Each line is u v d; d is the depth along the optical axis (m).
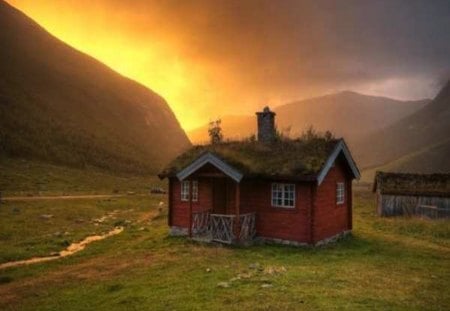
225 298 13.98
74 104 164.25
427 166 152.88
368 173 162.62
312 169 23.72
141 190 88.75
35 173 87.56
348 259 20.84
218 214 26.75
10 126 116.44
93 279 18.33
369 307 12.99
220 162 24.23
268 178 24.61
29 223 36.09
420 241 27.06
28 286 17.77
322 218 25.23
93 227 36.19
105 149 141.62
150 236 29.80
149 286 16.25
